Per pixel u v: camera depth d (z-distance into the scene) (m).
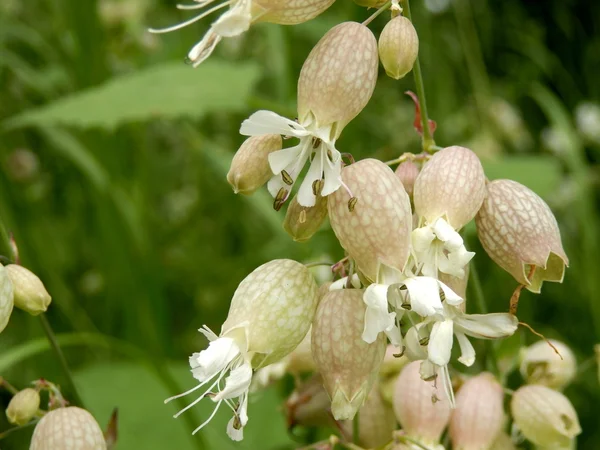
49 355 0.36
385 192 0.18
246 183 0.19
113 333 0.39
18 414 0.21
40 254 0.38
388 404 0.23
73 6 0.39
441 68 0.48
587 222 0.39
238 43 0.48
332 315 0.19
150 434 0.31
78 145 0.37
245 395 0.18
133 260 0.37
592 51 0.59
